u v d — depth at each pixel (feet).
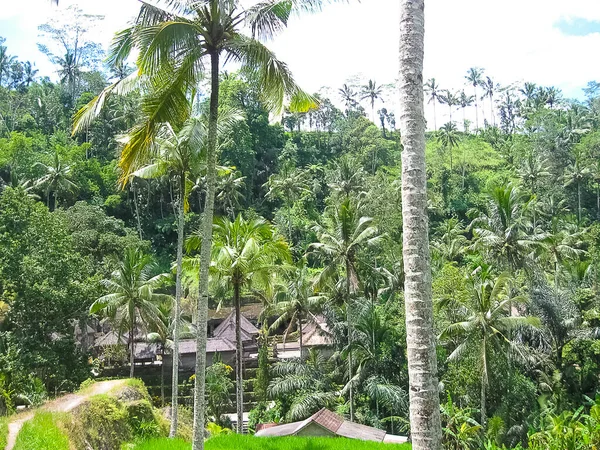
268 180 274.16
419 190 25.93
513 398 109.09
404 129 26.53
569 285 152.05
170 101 47.88
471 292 111.04
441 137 338.13
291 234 246.47
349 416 119.44
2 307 132.87
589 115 346.95
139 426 67.36
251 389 147.95
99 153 268.62
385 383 122.62
